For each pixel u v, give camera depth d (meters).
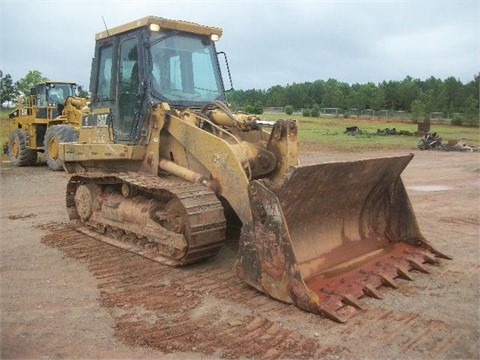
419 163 20.08
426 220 9.59
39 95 17.98
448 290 5.86
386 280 5.90
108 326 4.93
